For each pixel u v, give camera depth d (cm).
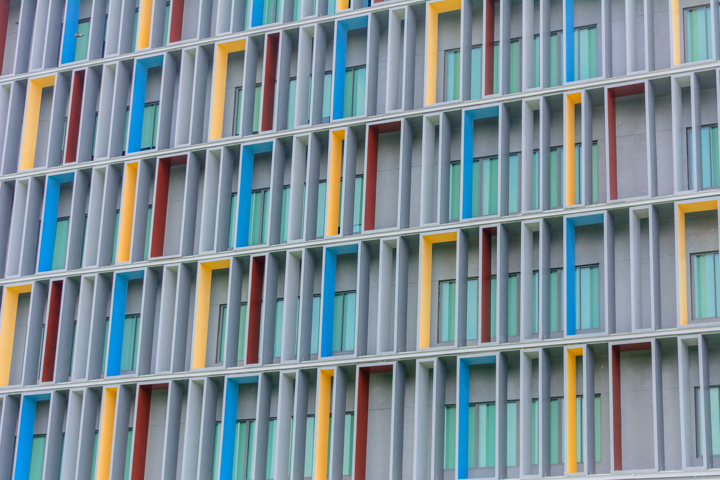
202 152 5844
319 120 5694
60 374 5756
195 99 5922
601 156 5228
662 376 4816
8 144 6253
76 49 6462
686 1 5272
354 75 5816
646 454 4747
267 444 5338
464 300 5178
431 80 5556
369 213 5438
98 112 6175
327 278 5394
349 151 5550
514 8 5616
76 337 5744
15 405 5803
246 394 5481
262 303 5550
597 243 5125
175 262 5669
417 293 5353
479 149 5475
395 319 5209
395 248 5425
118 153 6050
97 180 6006
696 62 5031
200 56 6012
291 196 5578
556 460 4906
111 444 5562
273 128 5731
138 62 6134
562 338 4900
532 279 5184
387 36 5797
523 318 5006
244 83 5841
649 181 4947
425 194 5378
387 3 5694
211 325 5653
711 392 4747
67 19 6431
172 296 5703
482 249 5153
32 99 6341
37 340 5894
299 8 6025
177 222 5891
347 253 5519
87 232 5919
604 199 5150
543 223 5094
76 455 5631
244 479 5350
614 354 4819
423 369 5141
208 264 5644
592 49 5384
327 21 5809
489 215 5288
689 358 4803
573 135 5225
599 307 5050
